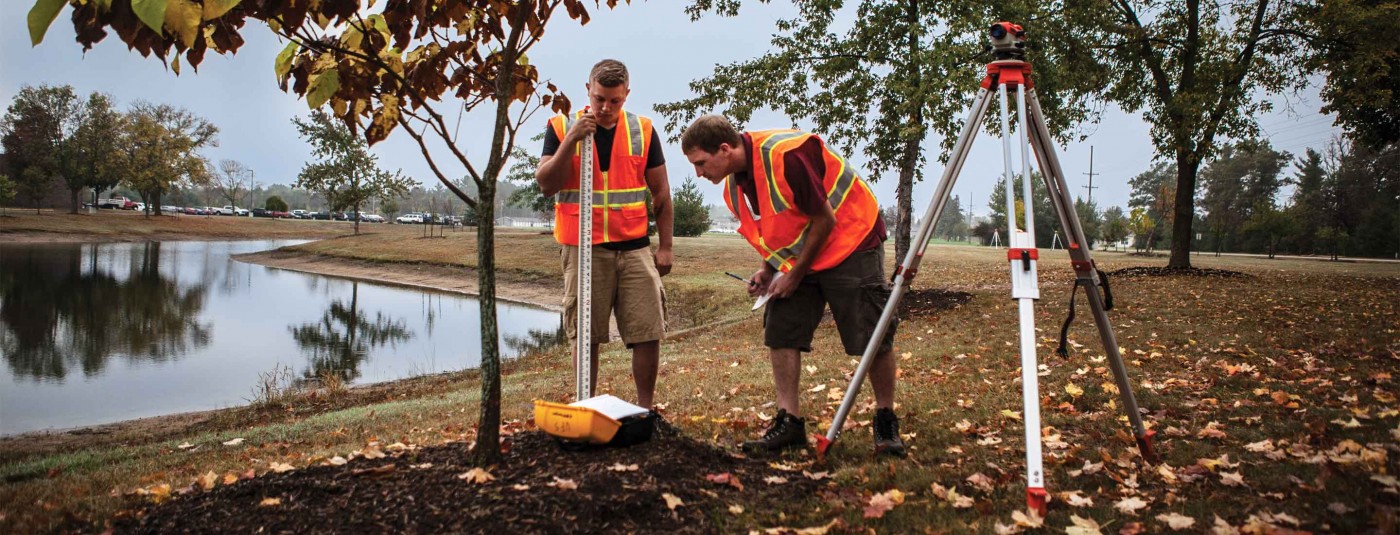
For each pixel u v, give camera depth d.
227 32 2.35
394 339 15.48
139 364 12.75
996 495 2.76
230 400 9.91
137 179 70.75
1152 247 58.22
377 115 3.10
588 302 3.46
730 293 18.22
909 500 2.77
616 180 3.67
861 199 3.33
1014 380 5.30
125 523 2.61
